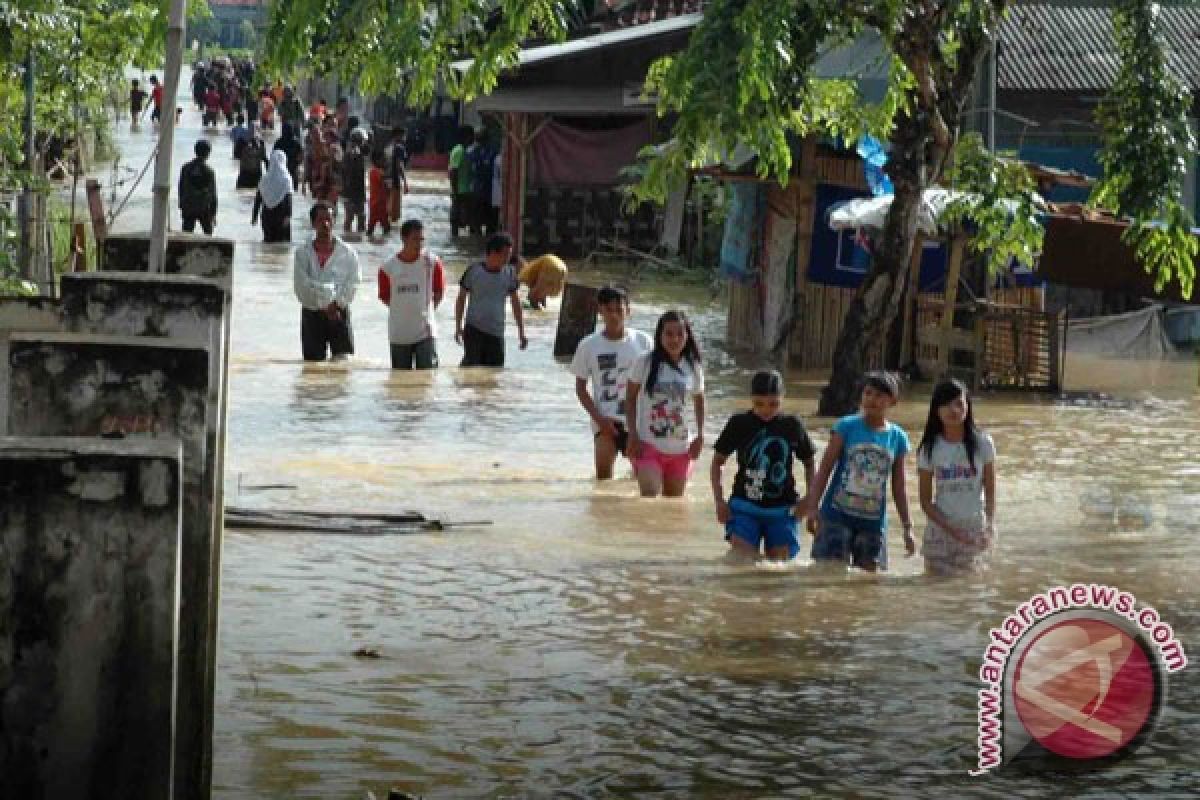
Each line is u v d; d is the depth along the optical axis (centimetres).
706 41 2052
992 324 2725
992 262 2602
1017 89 3459
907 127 2375
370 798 916
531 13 2144
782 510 1510
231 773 948
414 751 995
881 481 1489
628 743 1022
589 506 1723
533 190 4700
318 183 5934
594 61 4391
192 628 802
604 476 1870
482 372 2636
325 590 1352
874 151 2753
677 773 975
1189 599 1388
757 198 3117
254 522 1566
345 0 2103
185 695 798
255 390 2411
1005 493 1869
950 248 2720
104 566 645
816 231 2872
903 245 2380
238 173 6650
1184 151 2425
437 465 1922
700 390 1791
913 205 2370
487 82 2166
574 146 4681
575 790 944
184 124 9712
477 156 5156
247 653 1173
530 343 3019
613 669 1170
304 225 5291
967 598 1388
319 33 2139
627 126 4688
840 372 2398
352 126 5881
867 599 1379
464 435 2127
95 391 826
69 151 3566
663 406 1773
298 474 1836
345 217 5309
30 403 823
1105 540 1627
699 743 1026
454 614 1298
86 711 648
